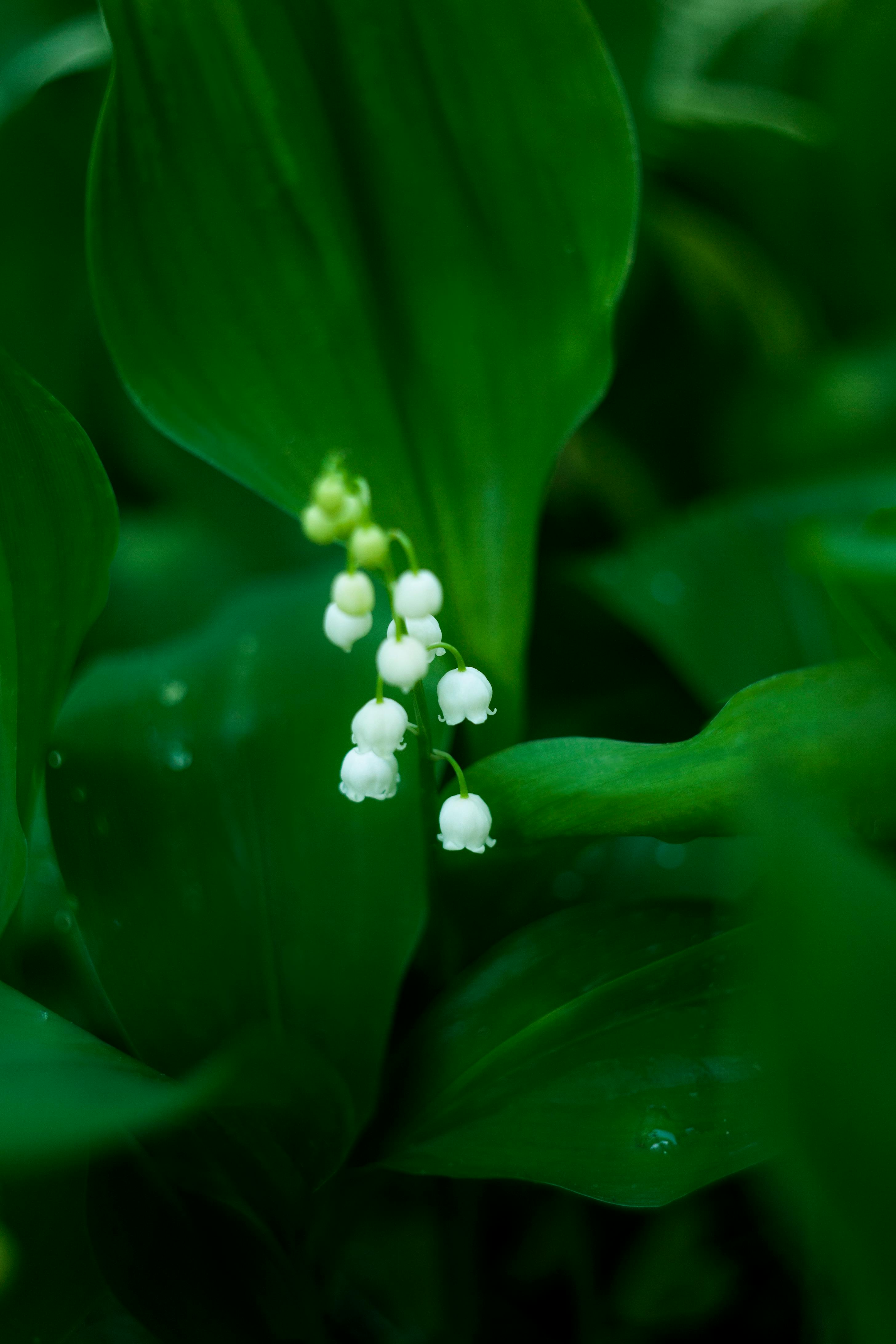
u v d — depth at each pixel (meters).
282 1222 0.45
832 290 0.80
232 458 0.48
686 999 0.45
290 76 0.47
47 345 0.70
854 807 0.43
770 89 0.83
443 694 0.44
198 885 0.46
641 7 0.65
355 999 0.45
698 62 0.84
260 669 0.50
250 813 0.47
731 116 0.67
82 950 0.51
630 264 0.47
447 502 0.49
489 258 0.48
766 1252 0.52
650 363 0.80
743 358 0.80
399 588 0.42
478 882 0.48
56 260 0.68
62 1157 0.44
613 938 0.47
